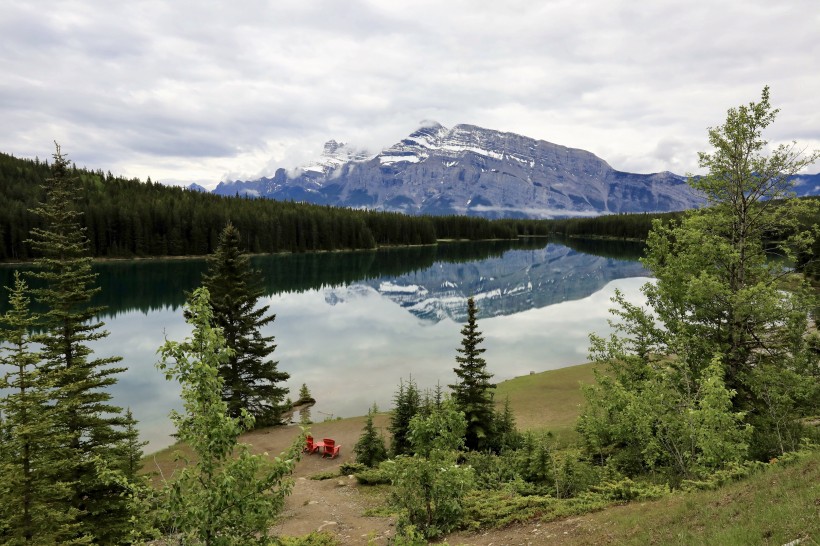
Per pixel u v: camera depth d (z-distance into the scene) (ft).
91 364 55.47
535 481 57.21
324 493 63.82
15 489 40.88
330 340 198.18
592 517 39.91
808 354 58.29
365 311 268.41
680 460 47.42
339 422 108.06
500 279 410.31
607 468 56.44
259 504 25.26
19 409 42.32
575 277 406.21
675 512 33.99
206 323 26.81
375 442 79.92
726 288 59.98
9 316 42.68
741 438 43.34
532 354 176.04
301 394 128.67
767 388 54.85
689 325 64.39
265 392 104.83
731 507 31.07
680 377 58.65
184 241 483.10
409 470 40.81
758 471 37.19
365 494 62.95
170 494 24.35
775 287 59.41
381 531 48.32
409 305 290.76
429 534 40.81
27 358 42.39
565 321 240.12
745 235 65.05
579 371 142.51
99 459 26.81
